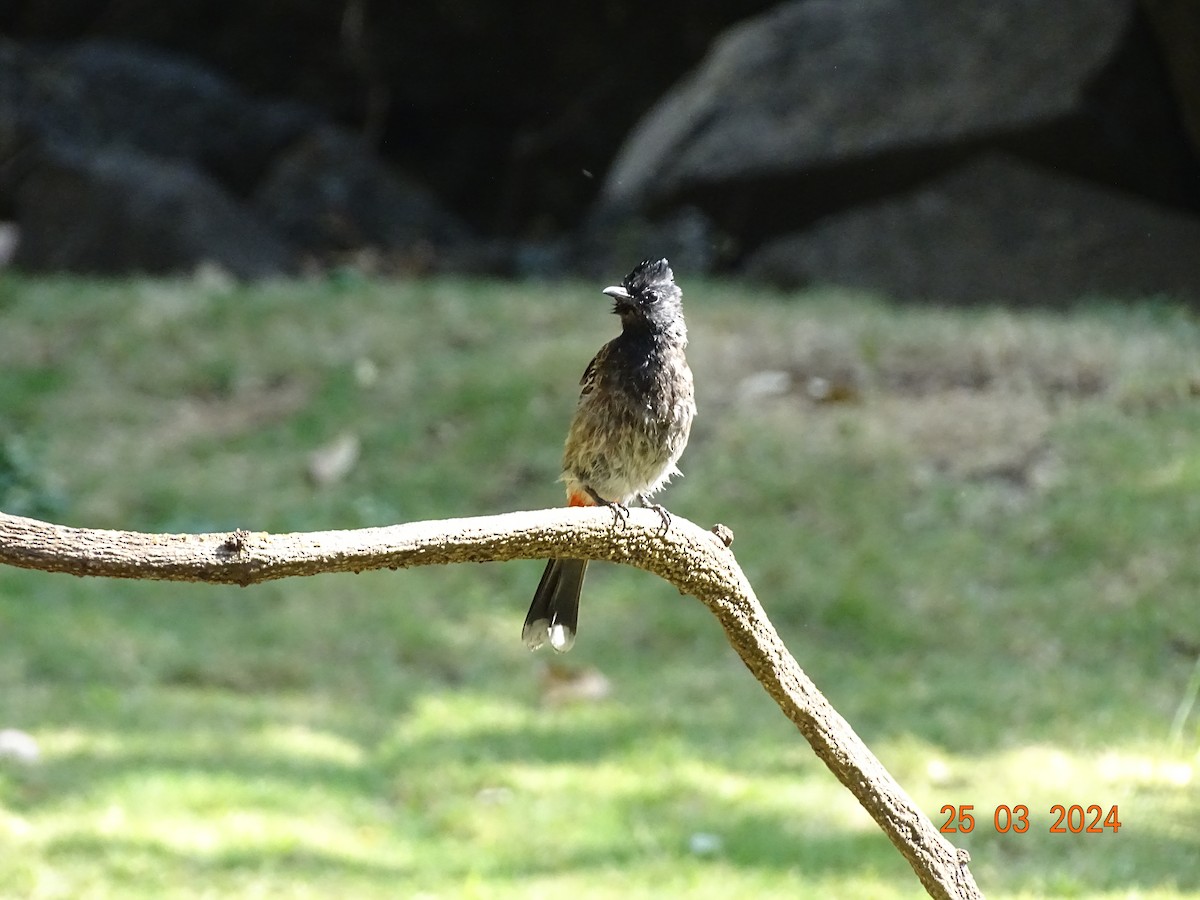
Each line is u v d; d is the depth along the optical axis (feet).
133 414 51.11
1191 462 42.09
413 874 25.22
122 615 39.22
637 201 73.97
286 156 85.92
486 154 98.02
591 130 94.73
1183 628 35.63
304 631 38.24
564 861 25.95
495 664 36.76
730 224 72.54
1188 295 62.13
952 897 16.22
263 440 48.85
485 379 50.29
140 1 96.02
